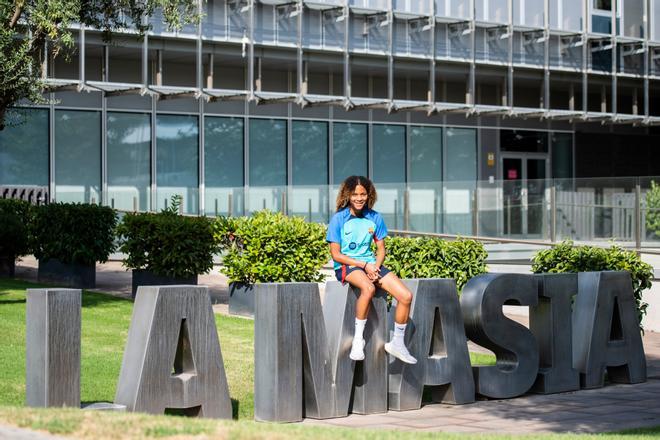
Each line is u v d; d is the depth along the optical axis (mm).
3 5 13602
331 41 26219
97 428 5918
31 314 7379
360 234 8977
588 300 10609
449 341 9453
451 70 28094
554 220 21484
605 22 30609
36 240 17016
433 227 24125
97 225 16812
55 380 7238
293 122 27375
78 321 7379
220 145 26188
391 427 8297
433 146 29875
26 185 23406
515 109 28594
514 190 22609
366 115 28656
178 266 15188
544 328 10273
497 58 28781
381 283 8898
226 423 6551
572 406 9398
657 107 33312
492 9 28812
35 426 5969
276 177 27094
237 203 24469
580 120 30406
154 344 7754
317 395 8625
